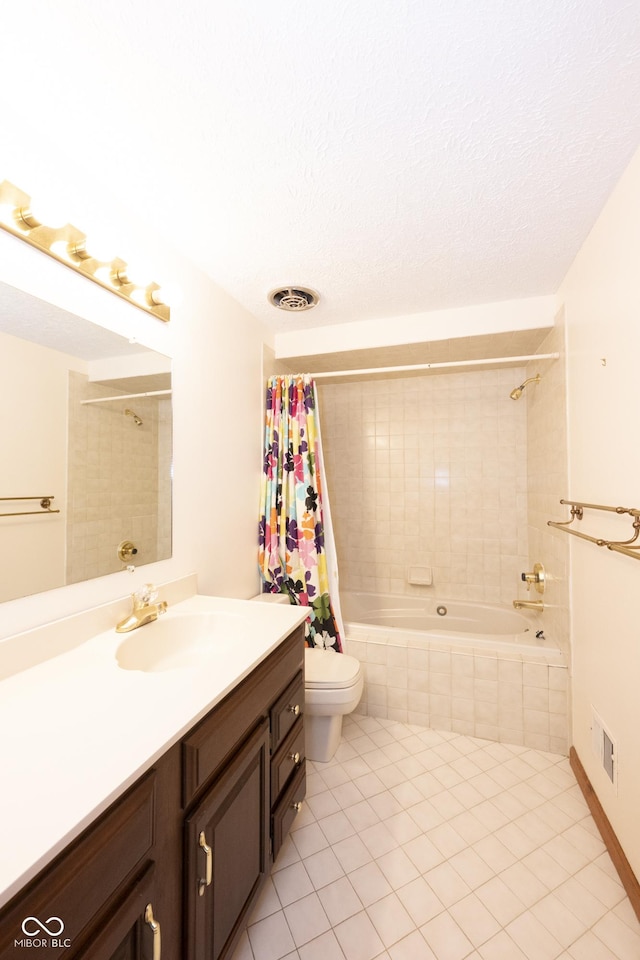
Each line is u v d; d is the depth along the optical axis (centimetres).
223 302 183
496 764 174
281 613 135
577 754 168
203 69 85
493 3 74
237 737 92
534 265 170
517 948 103
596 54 83
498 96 92
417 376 291
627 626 121
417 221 139
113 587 122
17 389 97
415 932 106
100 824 57
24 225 96
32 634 95
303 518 211
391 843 134
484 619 268
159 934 65
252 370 211
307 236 146
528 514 267
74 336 111
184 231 142
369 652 210
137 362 133
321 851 130
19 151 95
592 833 138
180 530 152
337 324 229
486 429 278
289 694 124
